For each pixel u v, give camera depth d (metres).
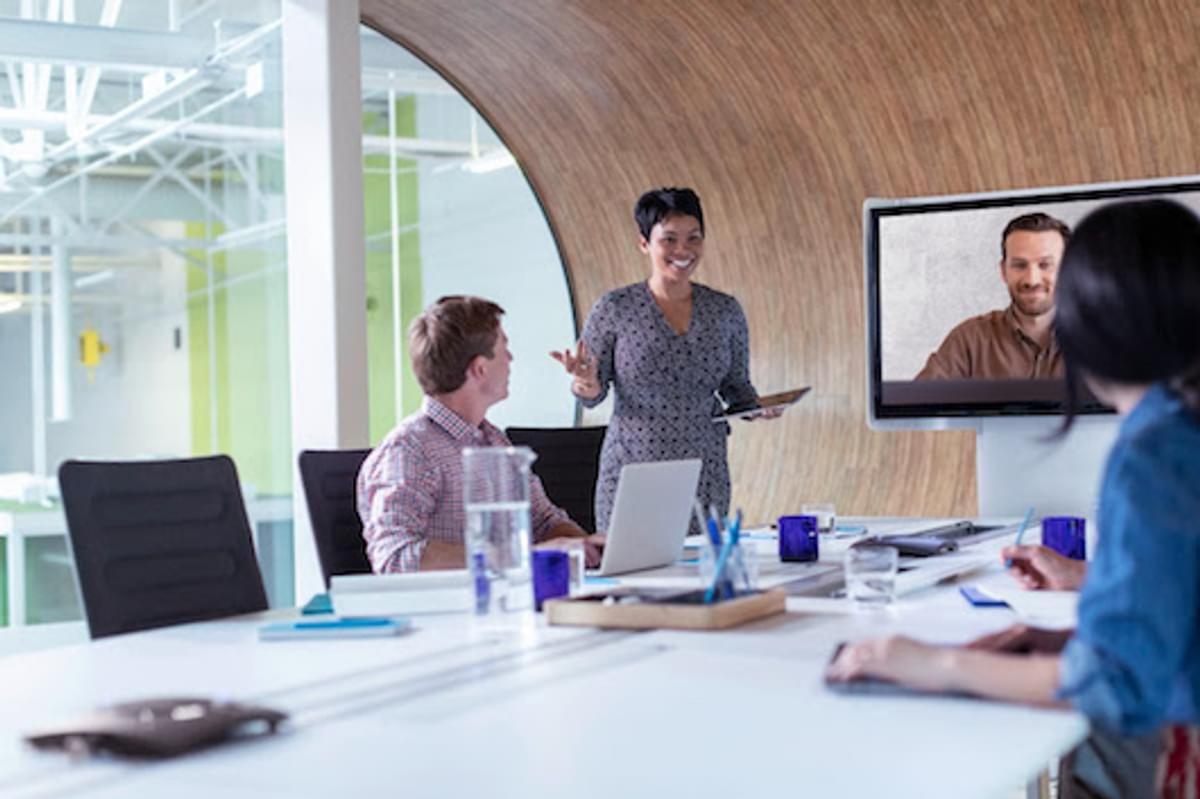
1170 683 1.33
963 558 2.76
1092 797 2.06
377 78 11.11
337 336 4.46
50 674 1.82
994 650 1.62
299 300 4.53
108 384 4.59
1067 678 1.38
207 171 4.65
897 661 1.53
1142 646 1.33
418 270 11.61
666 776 1.23
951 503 6.28
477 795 1.18
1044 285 4.27
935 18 5.73
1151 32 5.31
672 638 1.93
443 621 2.15
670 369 4.05
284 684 1.68
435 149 11.54
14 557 4.46
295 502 4.64
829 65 6.17
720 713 1.46
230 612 2.67
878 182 6.33
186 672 1.80
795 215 6.68
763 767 1.25
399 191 11.66
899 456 6.47
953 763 1.25
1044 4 5.46
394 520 2.82
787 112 6.45
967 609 2.18
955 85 5.90
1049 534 2.86
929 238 4.43
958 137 6.00
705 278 7.10
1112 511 1.39
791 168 6.61
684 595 2.11
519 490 2.21
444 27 6.87
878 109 6.17
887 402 4.50
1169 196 4.16
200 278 4.66
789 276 6.77
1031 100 5.74
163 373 4.64
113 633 2.47
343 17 4.48
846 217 6.50
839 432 6.66
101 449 4.59
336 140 4.46
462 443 2.95
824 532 3.55
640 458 4.07
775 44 6.22
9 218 4.45
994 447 4.37
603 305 4.12
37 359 4.51
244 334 4.67
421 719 1.47
